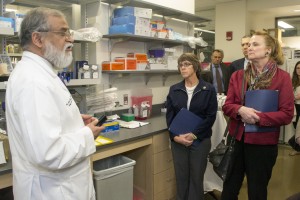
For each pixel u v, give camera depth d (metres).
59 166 1.11
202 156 2.41
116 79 3.02
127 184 2.33
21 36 1.21
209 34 7.16
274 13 6.38
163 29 3.12
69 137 1.18
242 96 2.00
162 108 3.57
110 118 2.69
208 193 3.03
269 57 1.91
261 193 1.97
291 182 3.41
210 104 2.40
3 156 1.59
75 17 2.76
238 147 2.05
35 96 1.09
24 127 1.07
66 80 2.30
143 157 2.62
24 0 2.39
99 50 2.80
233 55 6.23
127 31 2.67
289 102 1.84
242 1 6.01
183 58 2.41
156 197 2.63
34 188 1.18
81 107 2.67
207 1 6.11
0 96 2.20
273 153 1.92
